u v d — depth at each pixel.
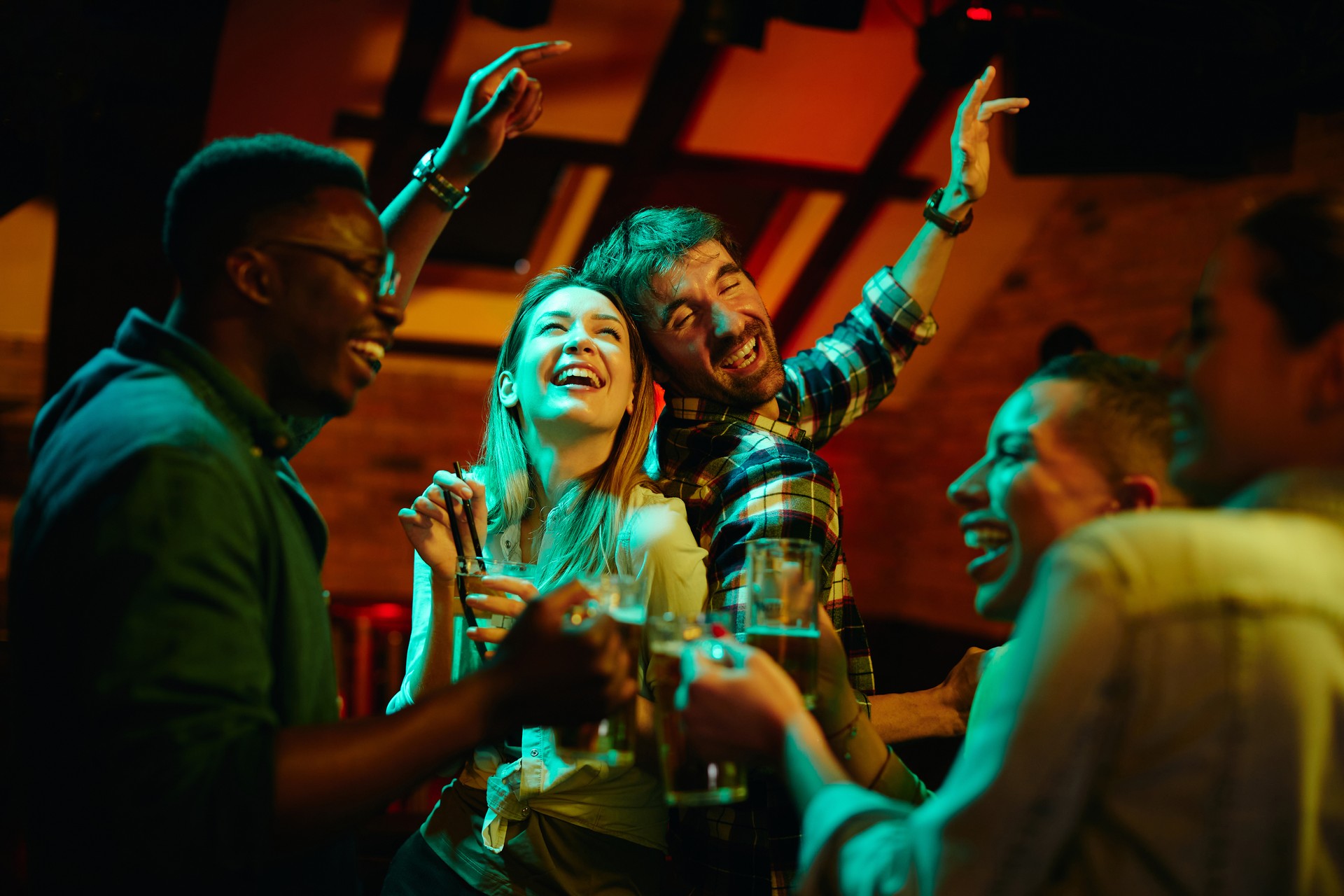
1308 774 0.76
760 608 1.11
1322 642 0.77
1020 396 1.04
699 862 1.56
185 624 0.90
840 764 1.20
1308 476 0.84
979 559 1.08
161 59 2.98
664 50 4.36
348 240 1.07
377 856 2.47
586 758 1.10
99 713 0.87
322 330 1.07
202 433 0.99
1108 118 3.10
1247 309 0.84
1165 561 0.79
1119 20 2.82
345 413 1.15
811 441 2.05
